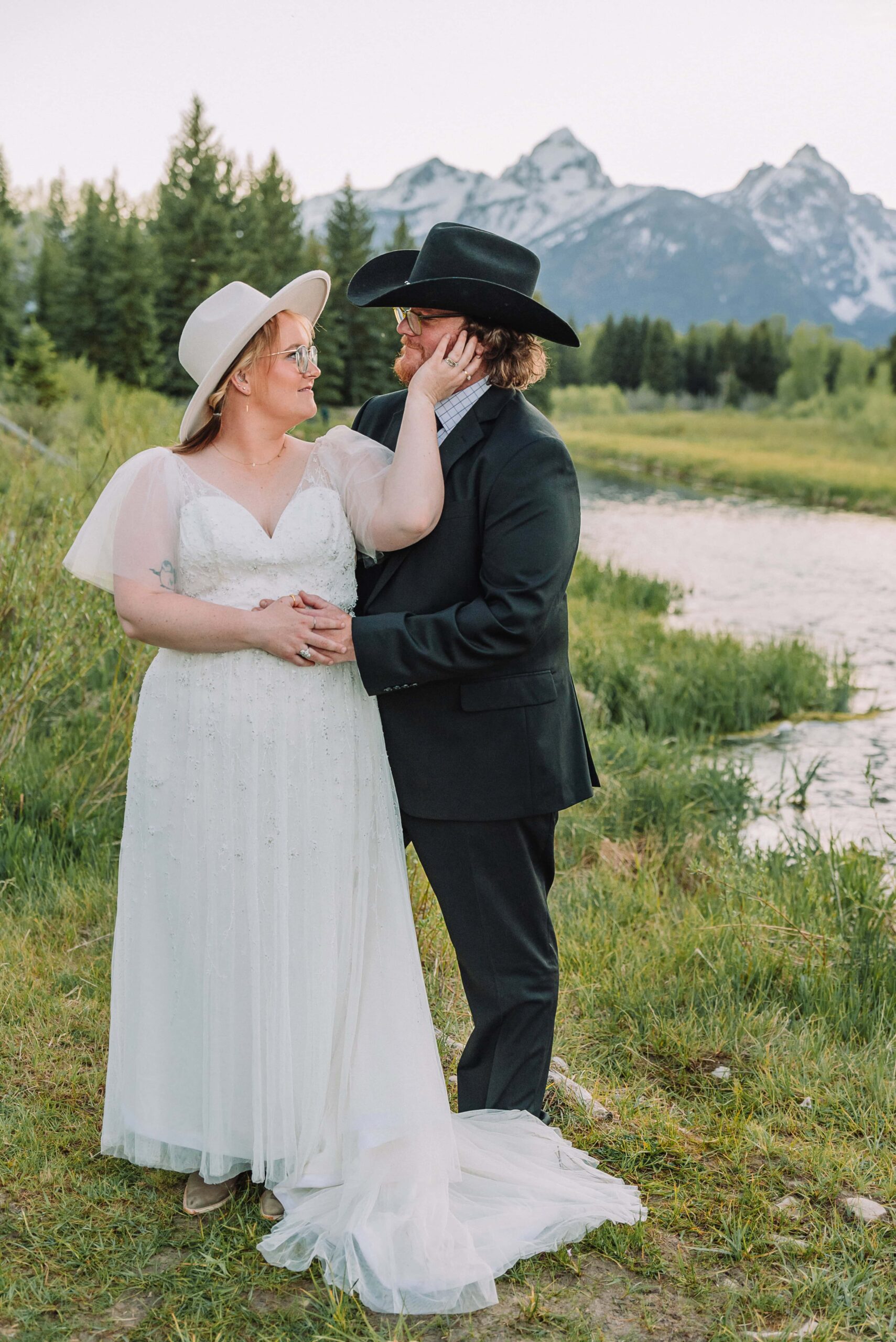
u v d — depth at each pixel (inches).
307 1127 90.3
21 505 197.6
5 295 1588.3
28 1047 111.8
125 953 92.2
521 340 93.9
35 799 167.2
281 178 1796.3
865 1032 125.0
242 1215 90.5
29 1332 76.6
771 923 148.3
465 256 93.1
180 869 89.4
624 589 492.1
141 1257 84.7
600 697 294.4
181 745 89.6
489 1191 92.7
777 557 672.4
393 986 93.3
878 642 411.5
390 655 88.2
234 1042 89.0
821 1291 83.0
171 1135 91.3
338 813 90.8
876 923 146.2
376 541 92.5
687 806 206.7
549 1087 110.8
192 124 1676.9
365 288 106.5
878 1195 95.5
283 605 88.8
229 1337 77.1
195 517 90.2
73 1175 94.1
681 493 1189.1
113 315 1433.3
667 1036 121.3
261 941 88.1
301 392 92.9
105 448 255.1
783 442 1862.7
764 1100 109.8
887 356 2412.6
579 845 189.3
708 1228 90.9
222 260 1523.1
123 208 1756.9
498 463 91.2
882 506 1064.8
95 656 174.2
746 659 338.6
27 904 142.3
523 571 90.0
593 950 142.6
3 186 2780.5
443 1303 80.9
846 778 255.3
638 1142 102.6
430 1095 91.8
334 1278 82.8
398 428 102.3
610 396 2773.1
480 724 93.8
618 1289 83.9
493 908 97.1
